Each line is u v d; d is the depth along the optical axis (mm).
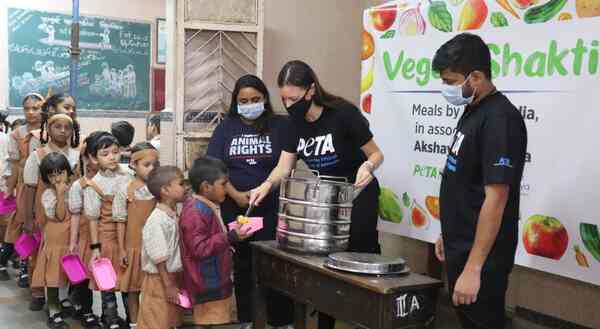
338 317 2061
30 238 3668
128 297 3256
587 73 2408
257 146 3049
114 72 7332
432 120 3064
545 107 2553
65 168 3379
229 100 3732
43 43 6863
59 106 3820
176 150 3615
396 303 1894
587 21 2402
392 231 3336
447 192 1963
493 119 1808
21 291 4047
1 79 6645
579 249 2465
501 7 2703
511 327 3209
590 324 2887
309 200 2236
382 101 3338
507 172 1761
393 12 3244
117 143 3270
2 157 4547
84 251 3344
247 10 3672
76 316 3557
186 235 2592
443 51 1853
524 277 3195
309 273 2186
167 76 3709
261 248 2410
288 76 2463
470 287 1823
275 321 2982
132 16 7398
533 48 2588
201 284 2623
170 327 2805
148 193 3170
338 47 4164
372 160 2504
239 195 2996
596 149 2389
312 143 2604
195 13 3566
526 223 2646
